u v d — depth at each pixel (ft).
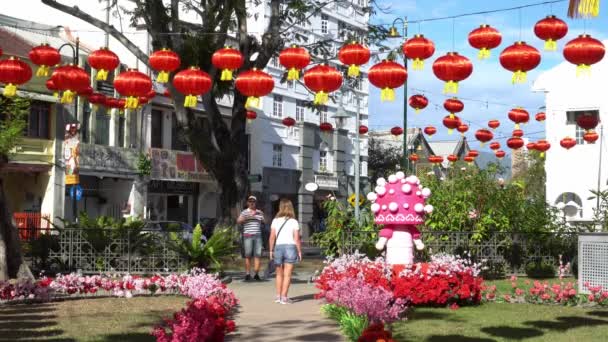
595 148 90.07
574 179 90.79
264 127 141.69
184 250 56.80
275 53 77.46
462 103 55.98
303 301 43.09
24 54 92.84
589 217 89.61
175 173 119.75
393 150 183.73
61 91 43.34
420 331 31.86
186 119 72.49
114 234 58.44
